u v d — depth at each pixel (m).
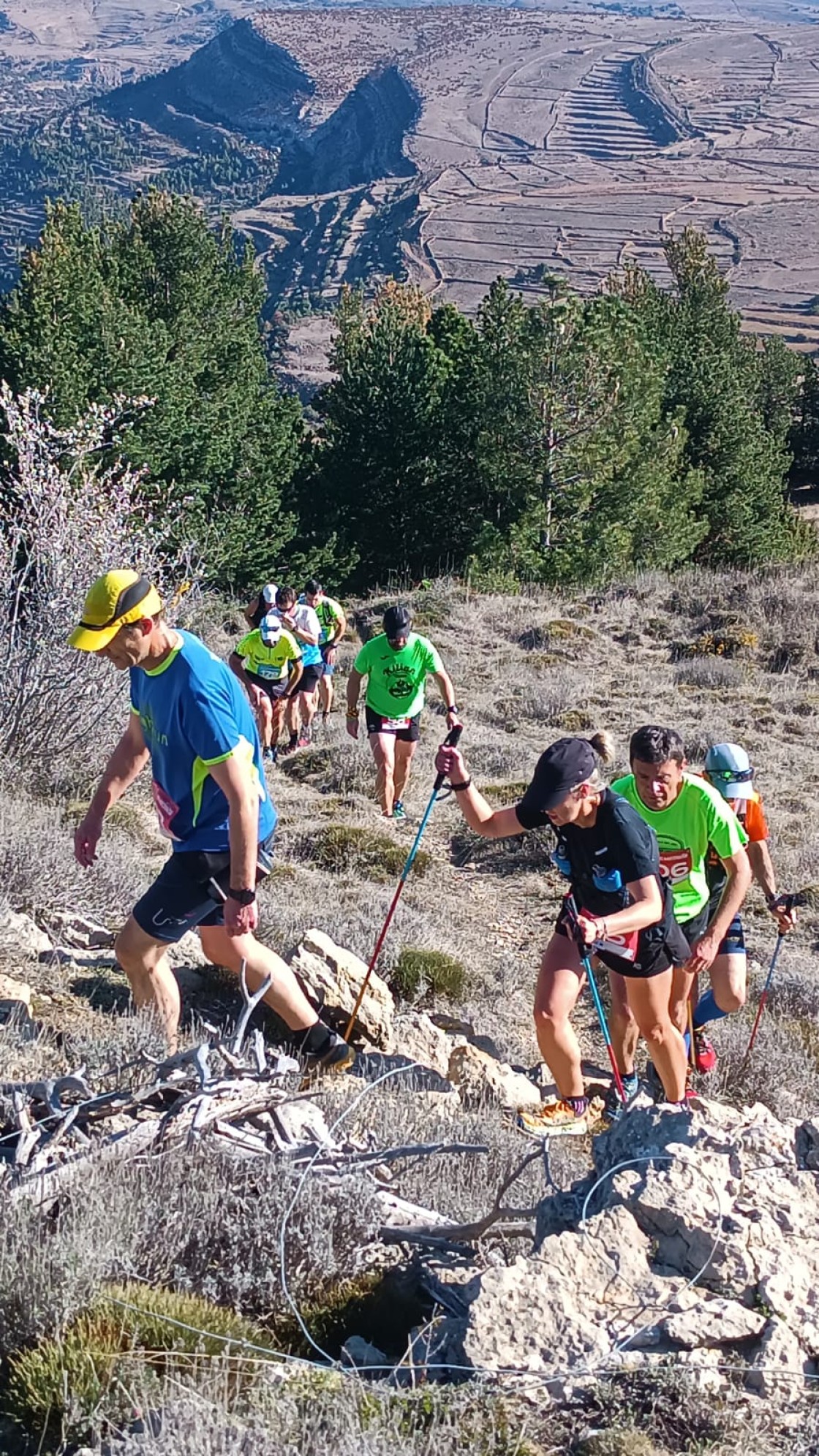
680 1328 3.28
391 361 36.31
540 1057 7.77
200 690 4.43
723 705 17.50
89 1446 2.85
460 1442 2.88
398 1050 6.71
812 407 68.75
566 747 4.89
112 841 9.05
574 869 5.07
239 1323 3.29
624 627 20.67
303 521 36.97
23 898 7.08
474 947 9.81
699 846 6.06
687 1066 7.08
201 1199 3.61
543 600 22.27
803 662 19.20
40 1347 3.09
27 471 10.91
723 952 7.00
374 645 11.59
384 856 11.53
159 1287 3.33
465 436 35.22
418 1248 3.85
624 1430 2.98
